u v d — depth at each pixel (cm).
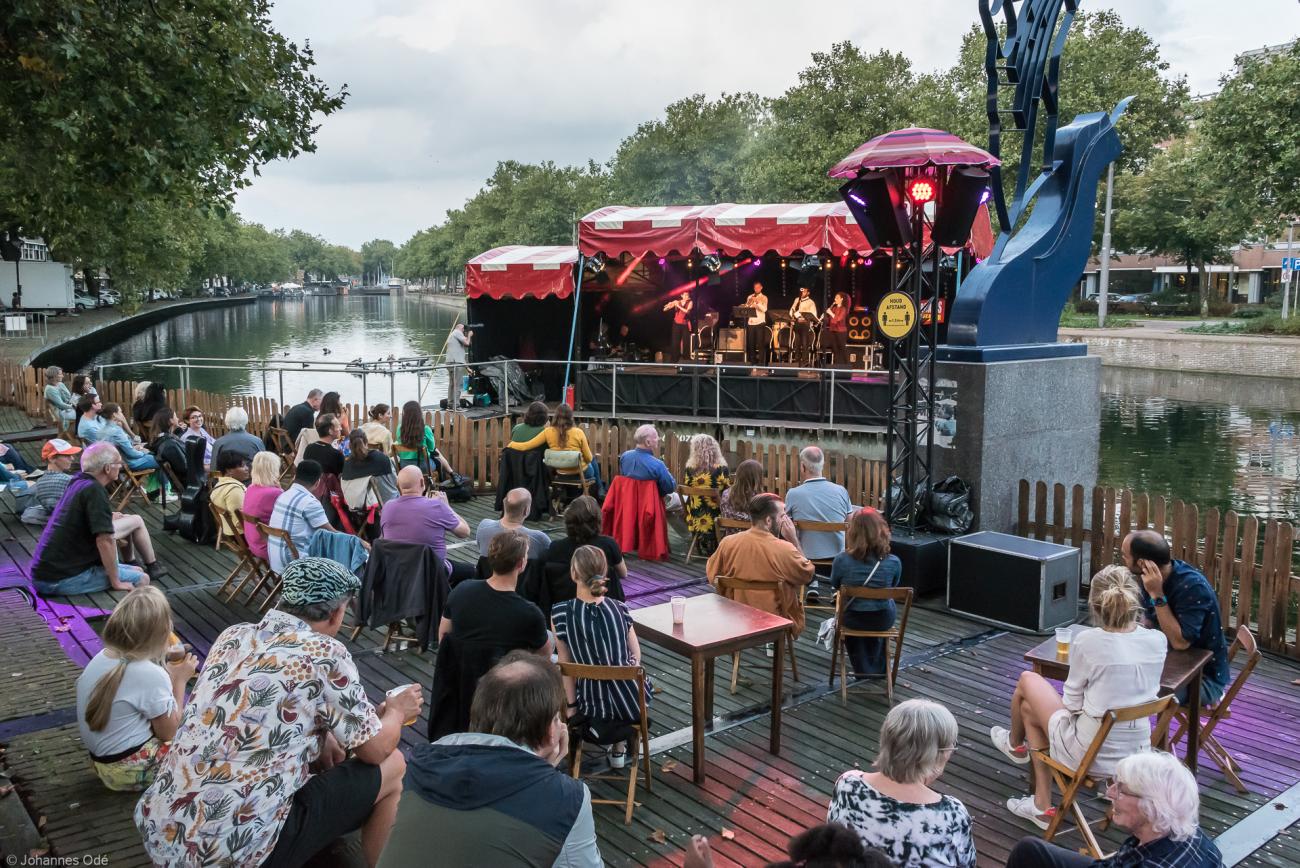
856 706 634
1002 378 896
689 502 974
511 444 1110
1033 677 499
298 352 4844
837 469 1090
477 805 261
